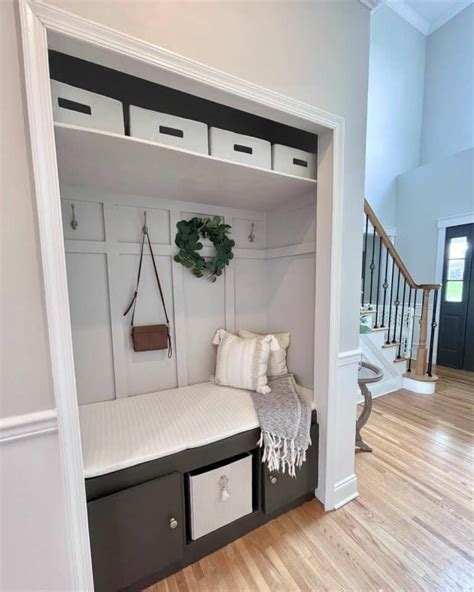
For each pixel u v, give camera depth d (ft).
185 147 3.75
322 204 4.66
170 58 3.05
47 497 2.87
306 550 4.20
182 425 4.25
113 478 3.37
